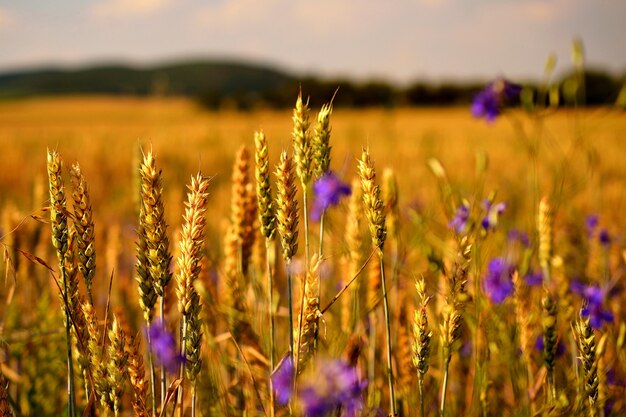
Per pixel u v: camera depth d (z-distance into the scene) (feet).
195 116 56.85
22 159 12.63
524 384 3.28
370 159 2.77
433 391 3.36
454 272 2.85
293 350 2.79
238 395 3.34
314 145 2.80
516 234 3.95
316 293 2.78
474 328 3.20
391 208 3.42
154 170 2.60
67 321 2.69
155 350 2.63
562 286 3.38
